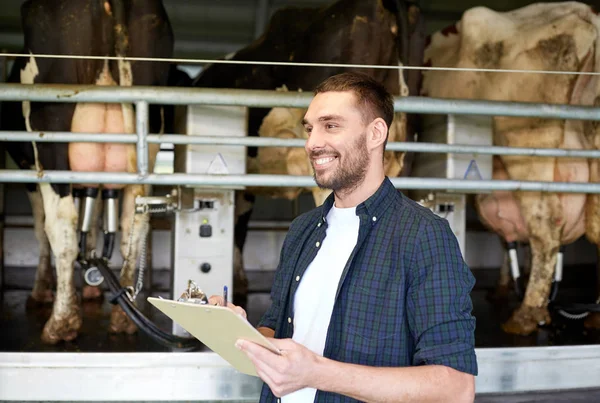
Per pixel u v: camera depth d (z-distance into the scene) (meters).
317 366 1.11
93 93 2.44
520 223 3.20
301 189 3.50
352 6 2.81
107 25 2.64
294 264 1.46
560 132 2.96
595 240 3.09
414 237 1.27
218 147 2.67
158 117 3.03
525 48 3.02
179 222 2.68
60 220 2.69
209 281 2.70
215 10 4.99
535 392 2.45
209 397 2.29
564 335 2.94
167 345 2.44
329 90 1.34
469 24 3.19
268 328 1.52
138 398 2.27
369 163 1.35
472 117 2.90
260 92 2.52
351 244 1.36
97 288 4.11
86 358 2.25
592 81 2.99
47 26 2.63
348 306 1.29
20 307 3.69
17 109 3.37
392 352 1.25
